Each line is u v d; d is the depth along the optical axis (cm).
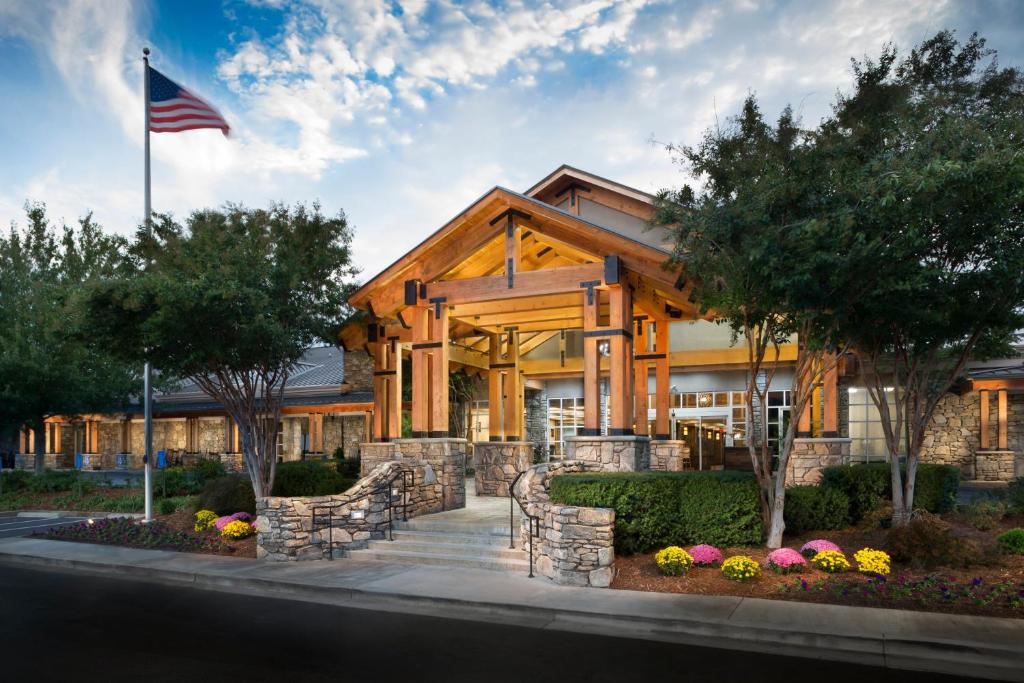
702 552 1012
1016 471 2114
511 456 1808
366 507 1257
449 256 1548
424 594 920
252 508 1524
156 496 2055
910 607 809
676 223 1086
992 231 888
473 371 2506
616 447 1366
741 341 2208
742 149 1035
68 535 1455
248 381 1494
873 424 2253
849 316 1041
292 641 746
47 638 762
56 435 3925
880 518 1190
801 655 687
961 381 2061
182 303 1246
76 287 1298
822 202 944
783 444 1085
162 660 681
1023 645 668
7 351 2128
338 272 1596
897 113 971
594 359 1412
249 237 1438
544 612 842
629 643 732
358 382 2864
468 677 627
